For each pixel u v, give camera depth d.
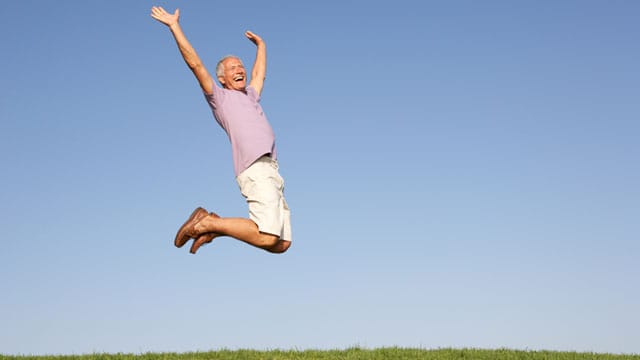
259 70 6.91
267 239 6.00
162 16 5.94
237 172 6.17
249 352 9.51
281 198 6.24
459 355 9.76
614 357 10.07
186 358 8.91
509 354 9.95
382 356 9.38
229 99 6.21
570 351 10.49
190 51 5.94
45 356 9.19
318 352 9.67
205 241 6.06
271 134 6.27
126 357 9.08
